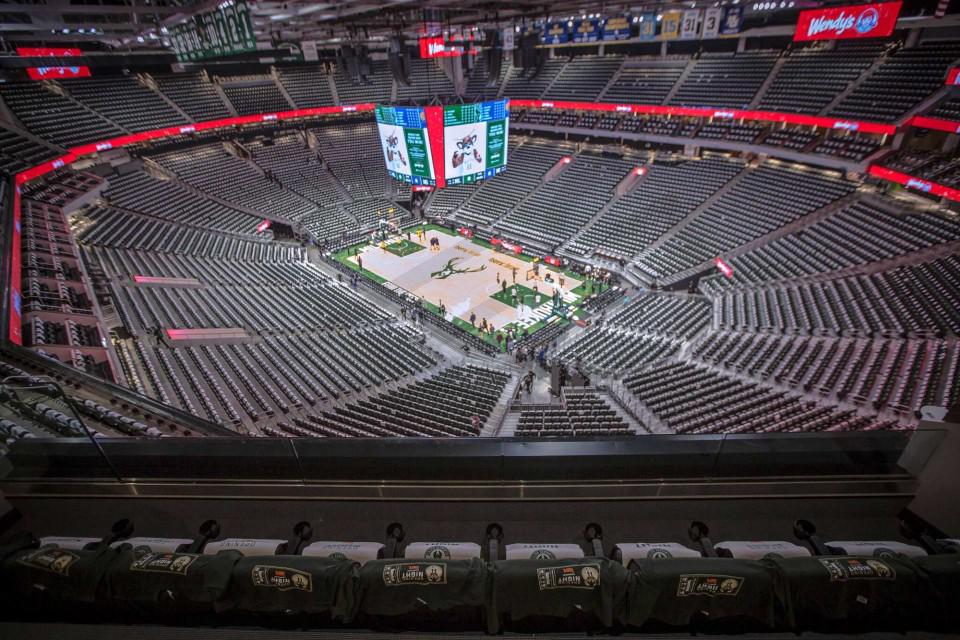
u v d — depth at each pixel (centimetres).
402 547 386
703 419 1669
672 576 275
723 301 2858
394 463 424
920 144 2912
